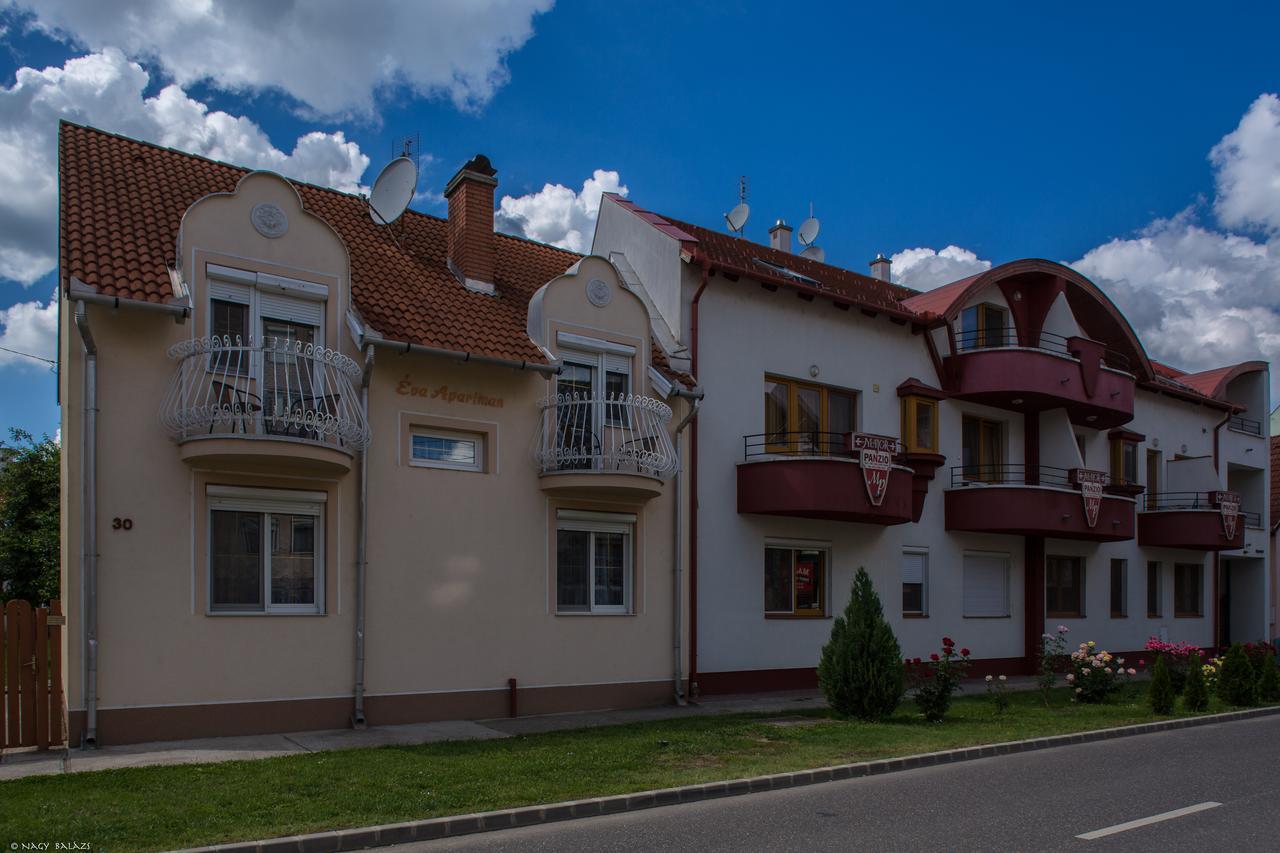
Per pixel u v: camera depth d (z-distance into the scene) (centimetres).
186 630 1098
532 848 707
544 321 1437
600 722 1311
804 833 752
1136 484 2475
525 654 1373
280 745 1064
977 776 1009
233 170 1436
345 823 727
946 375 2061
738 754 1060
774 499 1644
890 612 1908
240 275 1171
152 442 1095
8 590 2525
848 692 1363
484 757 998
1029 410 2214
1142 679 2200
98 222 1155
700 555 1619
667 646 1543
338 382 1175
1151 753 1179
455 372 1341
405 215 1644
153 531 1087
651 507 1545
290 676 1164
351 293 1288
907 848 707
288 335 1219
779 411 1795
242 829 705
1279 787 957
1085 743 1262
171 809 750
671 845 715
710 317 1686
